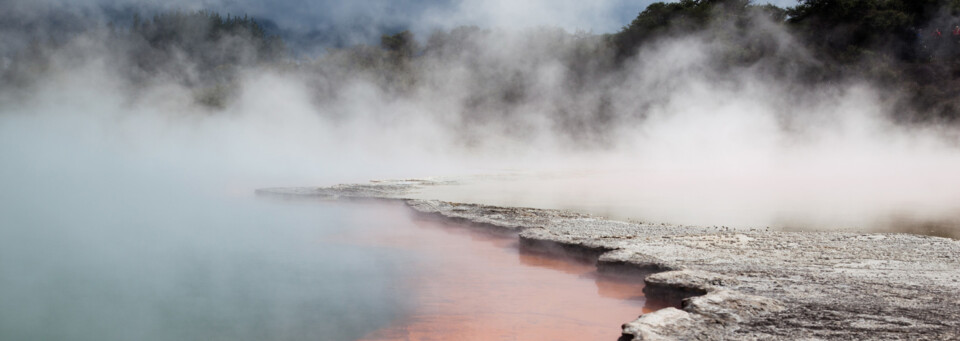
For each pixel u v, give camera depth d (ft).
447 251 36.11
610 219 44.78
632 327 18.97
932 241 34.40
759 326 19.35
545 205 54.19
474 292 27.40
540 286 28.35
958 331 18.90
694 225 41.83
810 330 18.99
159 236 42.27
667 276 25.41
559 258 34.09
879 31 181.16
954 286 24.26
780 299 22.25
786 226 41.63
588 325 22.95
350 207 55.47
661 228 39.91
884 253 31.07
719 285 24.25
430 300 26.18
